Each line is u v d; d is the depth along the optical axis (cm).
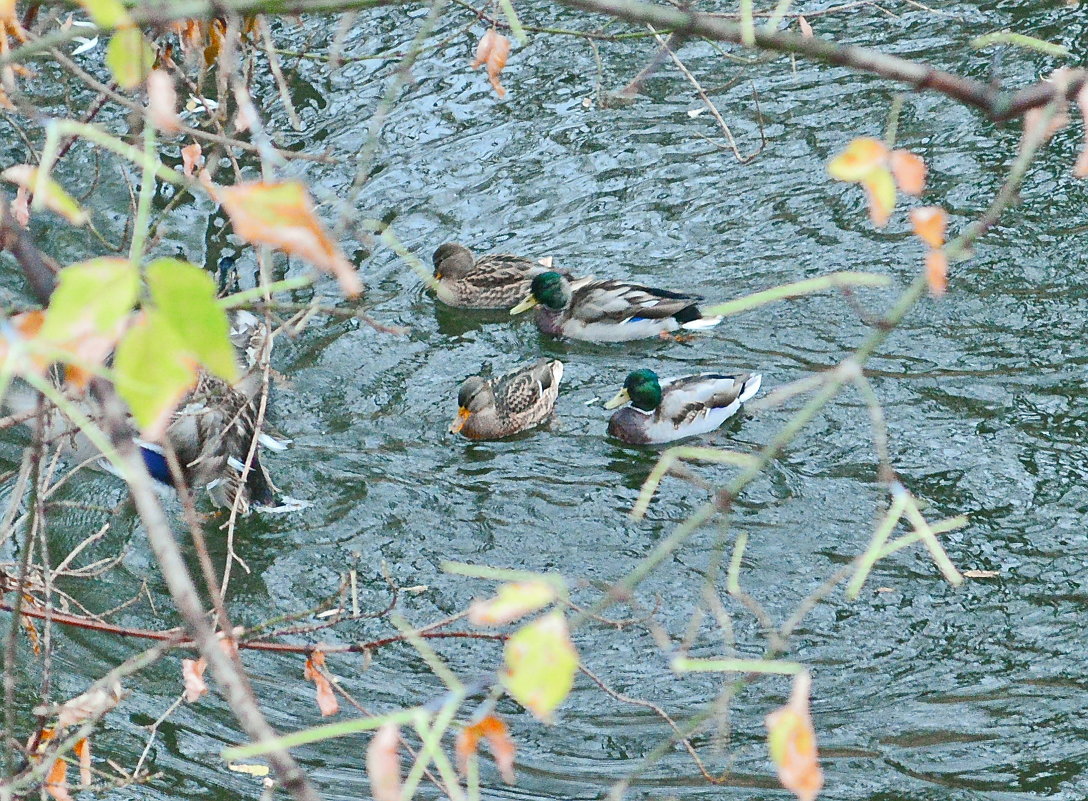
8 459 1429
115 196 1877
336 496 1429
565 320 1716
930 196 1812
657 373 1636
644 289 1684
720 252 1784
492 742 326
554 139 1989
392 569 1337
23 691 1093
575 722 1122
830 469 1440
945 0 2212
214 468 1316
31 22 653
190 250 1795
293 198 247
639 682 1173
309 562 1339
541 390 1558
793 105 2016
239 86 432
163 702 1120
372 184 1919
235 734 1090
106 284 225
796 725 276
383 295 1762
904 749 1077
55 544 1325
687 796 1022
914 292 308
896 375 1555
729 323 1681
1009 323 1609
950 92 324
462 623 1260
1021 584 1262
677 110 2027
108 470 1416
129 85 319
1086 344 1570
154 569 1307
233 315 1645
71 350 223
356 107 2039
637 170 1927
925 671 1170
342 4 328
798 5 2209
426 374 1641
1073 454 1420
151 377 225
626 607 1272
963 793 1026
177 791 1011
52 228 1814
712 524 1377
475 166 1952
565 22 2216
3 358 238
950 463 1426
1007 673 1160
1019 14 2159
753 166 1909
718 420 1520
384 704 1148
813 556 1323
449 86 2088
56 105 1972
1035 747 1072
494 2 773
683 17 321
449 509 1419
